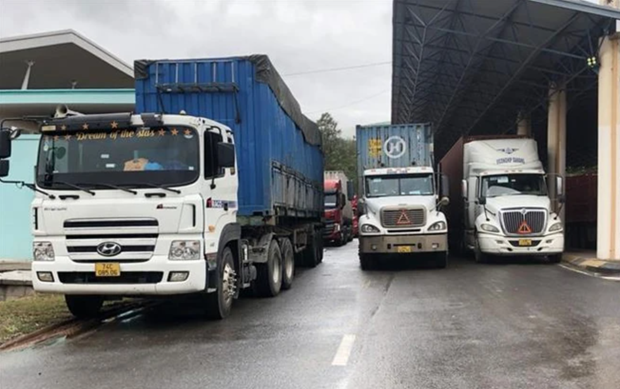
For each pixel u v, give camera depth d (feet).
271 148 36.04
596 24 50.80
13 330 26.96
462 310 30.81
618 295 34.86
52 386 19.04
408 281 43.73
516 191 57.06
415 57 70.59
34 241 26.94
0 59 82.69
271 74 36.40
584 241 70.90
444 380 18.83
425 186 55.21
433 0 53.42
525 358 21.24
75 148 27.14
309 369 20.35
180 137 26.84
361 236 52.19
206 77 35.45
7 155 27.22
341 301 34.99
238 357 22.11
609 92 49.62
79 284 26.32
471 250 62.13
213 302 28.89
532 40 59.11
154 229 25.93
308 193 55.98
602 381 18.45
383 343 23.91
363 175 56.49
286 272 41.11
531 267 51.16
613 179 49.52
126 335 26.53
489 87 81.30
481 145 60.03
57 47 79.10
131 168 26.61
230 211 30.48
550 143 68.80
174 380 19.39
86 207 26.22
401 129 58.29
